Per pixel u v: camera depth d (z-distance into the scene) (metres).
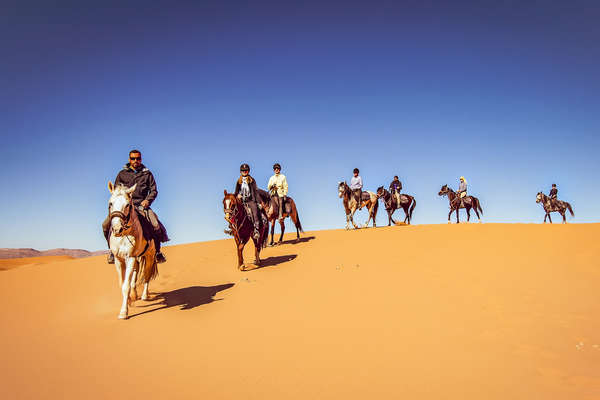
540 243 11.62
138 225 6.77
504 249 11.05
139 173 7.86
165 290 8.91
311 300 7.05
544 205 26.52
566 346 4.46
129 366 4.41
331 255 12.38
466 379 3.74
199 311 6.74
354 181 20.48
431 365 4.10
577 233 12.80
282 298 7.34
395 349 4.59
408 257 10.82
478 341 4.73
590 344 4.48
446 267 9.23
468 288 7.28
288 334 5.30
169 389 3.78
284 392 3.62
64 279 11.93
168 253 15.56
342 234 17.64
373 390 3.59
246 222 10.69
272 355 4.57
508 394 3.41
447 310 6.01
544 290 6.94
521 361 4.11
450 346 4.61
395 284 7.90
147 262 7.62
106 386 3.89
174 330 5.70
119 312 6.98
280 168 15.65
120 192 6.50
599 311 5.68
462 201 23.88
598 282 7.36
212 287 8.91
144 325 6.02
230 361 4.44
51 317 7.08
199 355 4.68
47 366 4.50
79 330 5.94
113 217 6.22
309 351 4.64
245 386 3.79
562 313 5.65
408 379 3.79
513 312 5.78
